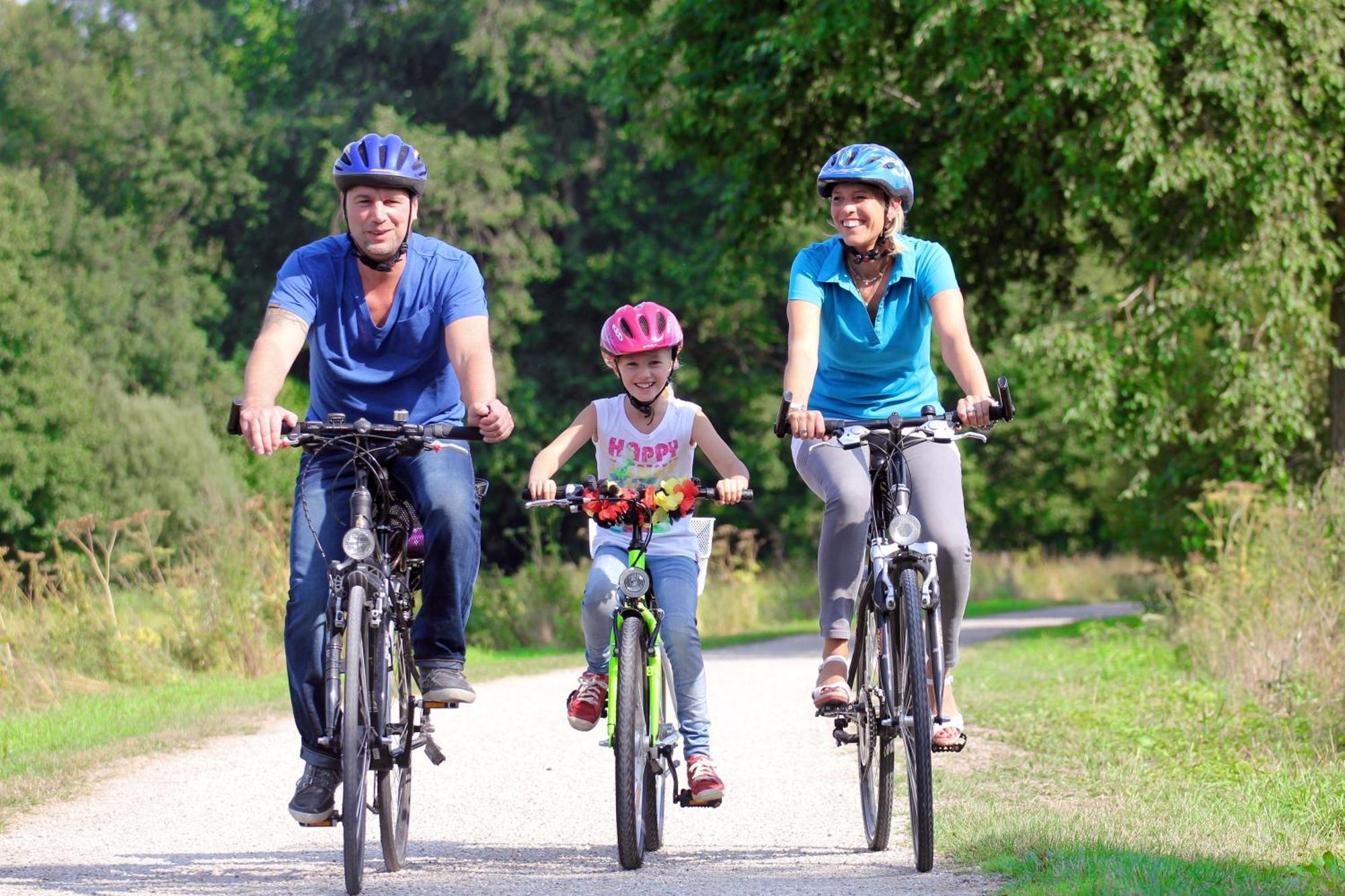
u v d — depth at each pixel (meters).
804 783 19.59
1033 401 116.75
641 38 58.16
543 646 61.81
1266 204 43.41
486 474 101.19
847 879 13.74
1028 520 134.75
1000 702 27.19
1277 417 44.25
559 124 106.06
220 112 113.88
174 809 18.08
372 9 109.62
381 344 13.87
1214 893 11.91
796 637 61.81
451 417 14.26
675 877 13.99
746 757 21.94
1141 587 75.19
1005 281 60.16
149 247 109.50
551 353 106.31
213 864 14.88
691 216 106.56
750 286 100.94
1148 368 45.75
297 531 13.46
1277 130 43.44
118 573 38.56
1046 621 75.62
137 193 112.50
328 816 13.34
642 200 104.62
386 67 111.56
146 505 88.81
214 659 37.09
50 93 114.94
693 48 56.56
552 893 13.29
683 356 108.06
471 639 61.59
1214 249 45.84
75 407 89.00
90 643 34.75
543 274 100.12
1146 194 44.75
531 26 100.12
